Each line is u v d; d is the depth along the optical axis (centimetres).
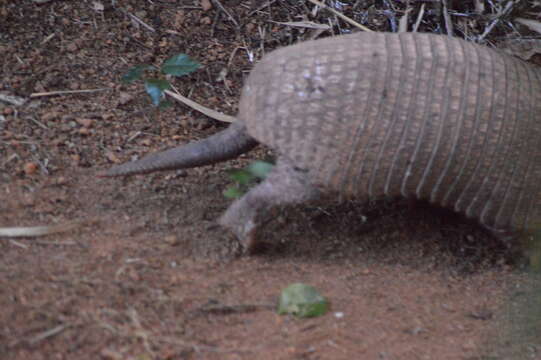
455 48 651
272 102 628
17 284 554
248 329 561
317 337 560
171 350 518
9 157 734
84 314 535
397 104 619
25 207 673
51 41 888
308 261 682
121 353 504
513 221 689
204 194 747
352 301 620
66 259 606
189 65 812
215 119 858
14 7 907
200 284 612
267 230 719
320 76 621
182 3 973
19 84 829
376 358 545
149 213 703
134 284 587
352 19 970
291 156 628
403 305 626
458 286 673
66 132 787
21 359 483
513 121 645
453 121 627
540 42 920
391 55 629
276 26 968
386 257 706
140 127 824
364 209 768
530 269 677
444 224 760
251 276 640
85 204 698
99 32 914
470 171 649
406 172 636
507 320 607
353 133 617
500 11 955
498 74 649
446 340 581
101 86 858
